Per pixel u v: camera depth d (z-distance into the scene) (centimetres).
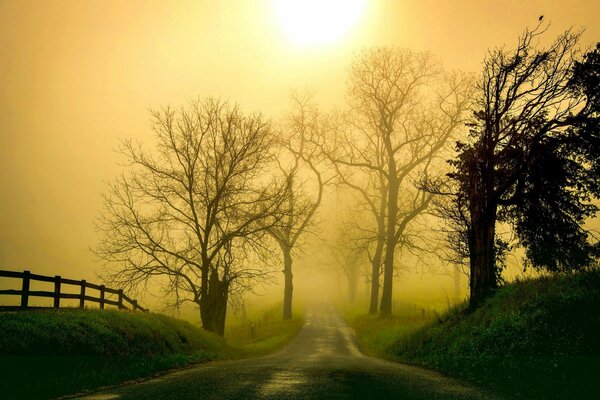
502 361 1575
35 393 1108
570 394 1117
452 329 2341
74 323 1753
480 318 2173
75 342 1639
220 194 3294
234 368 1669
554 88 2428
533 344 1650
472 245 2523
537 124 2438
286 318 5447
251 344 3666
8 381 1200
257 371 1545
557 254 2467
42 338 1545
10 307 1697
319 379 1338
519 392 1175
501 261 2620
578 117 2367
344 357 2544
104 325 1909
